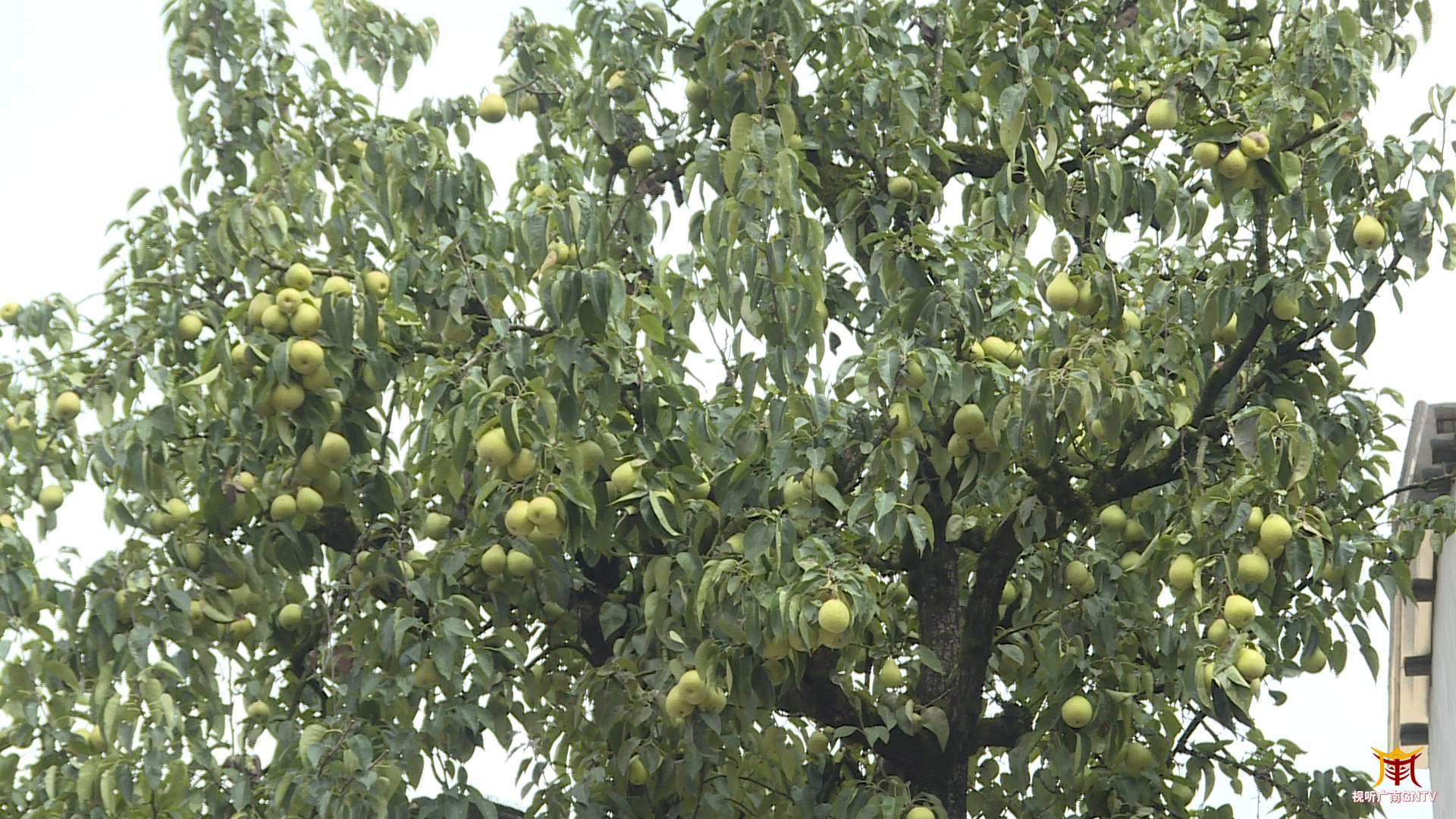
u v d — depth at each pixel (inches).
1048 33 520.1
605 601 514.9
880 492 435.5
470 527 503.8
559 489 431.8
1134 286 531.5
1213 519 438.6
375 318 454.9
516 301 479.2
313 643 528.4
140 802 446.3
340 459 462.9
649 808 492.7
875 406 458.9
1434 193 424.5
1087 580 512.1
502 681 493.0
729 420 478.3
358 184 522.9
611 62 547.2
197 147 526.6
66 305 496.4
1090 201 454.0
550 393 435.8
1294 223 467.5
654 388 461.7
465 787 466.6
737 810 523.8
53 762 470.9
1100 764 514.0
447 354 499.8
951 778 507.2
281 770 466.0
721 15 493.7
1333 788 518.0
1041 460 438.0
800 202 448.8
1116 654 490.9
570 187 489.1
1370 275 442.0
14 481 490.9
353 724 463.2
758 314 446.6
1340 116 454.9
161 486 468.4
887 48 521.7
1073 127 506.3
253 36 531.5
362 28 537.3
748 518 463.8
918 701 515.2
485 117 565.3
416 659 456.1
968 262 445.7
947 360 436.1
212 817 459.8
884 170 524.1
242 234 472.4
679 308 479.2
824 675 486.3
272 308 449.7
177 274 505.4
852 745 535.5
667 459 470.6
